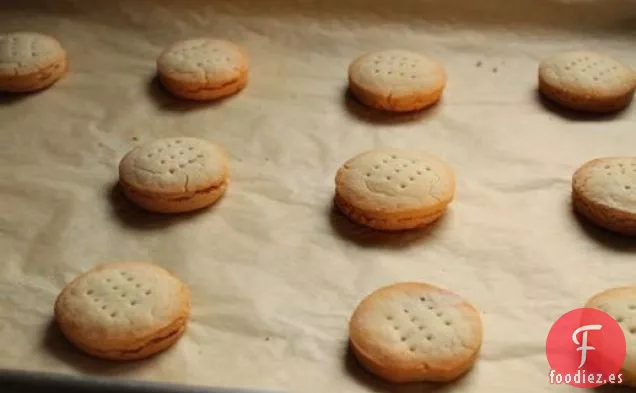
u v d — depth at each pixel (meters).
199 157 0.41
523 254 0.38
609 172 0.40
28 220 0.40
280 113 0.48
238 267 0.37
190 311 0.35
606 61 0.48
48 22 0.55
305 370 0.33
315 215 0.40
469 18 0.54
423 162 0.41
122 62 0.52
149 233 0.39
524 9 0.53
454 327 0.33
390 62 0.49
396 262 0.38
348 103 0.48
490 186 0.42
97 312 0.33
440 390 0.32
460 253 0.38
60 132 0.46
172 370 0.33
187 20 0.54
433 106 0.48
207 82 0.48
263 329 0.34
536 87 0.49
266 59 0.52
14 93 0.49
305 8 0.55
